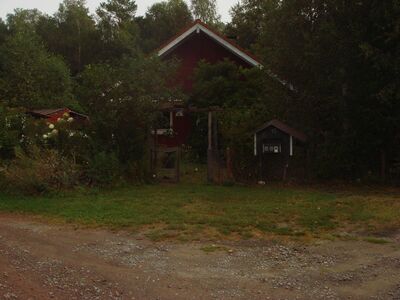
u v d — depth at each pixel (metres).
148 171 13.48
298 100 14.23
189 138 18.22
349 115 13.31
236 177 13.33
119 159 13.11
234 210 9.62
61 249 6.95
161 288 5.38
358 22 12.77
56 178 11.64
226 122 13.74
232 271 5.99
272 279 5.68
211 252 6.82
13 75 24.30
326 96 13.73
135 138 13.30
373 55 12.06
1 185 11.66
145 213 9.33
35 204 10.20
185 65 21.06
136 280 5.63
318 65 13.51
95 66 13.44
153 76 13.04
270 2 14.62
